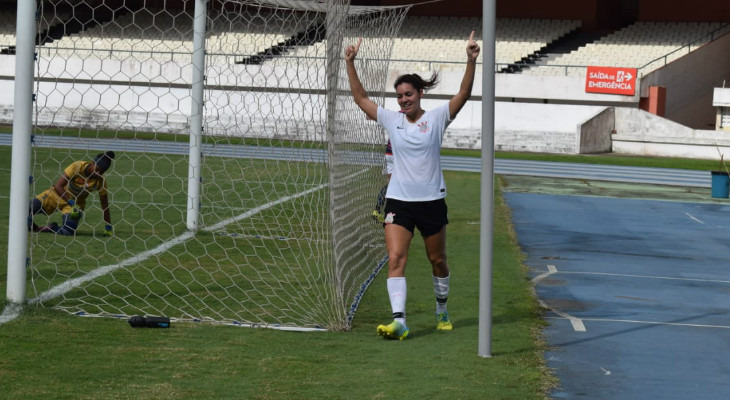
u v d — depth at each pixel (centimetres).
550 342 1736
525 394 1338
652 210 4812
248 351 1530
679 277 2686
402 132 1652
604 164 8200
